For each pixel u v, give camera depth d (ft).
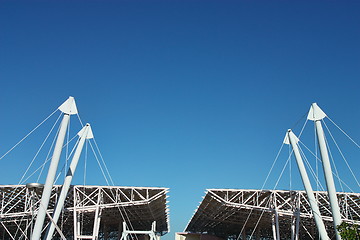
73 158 105.29
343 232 71.51
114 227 240.53
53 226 96.48
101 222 201.87
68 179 102.37
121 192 137.80
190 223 262.88
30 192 124.47
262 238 250.98
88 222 184.96
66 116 89.86
